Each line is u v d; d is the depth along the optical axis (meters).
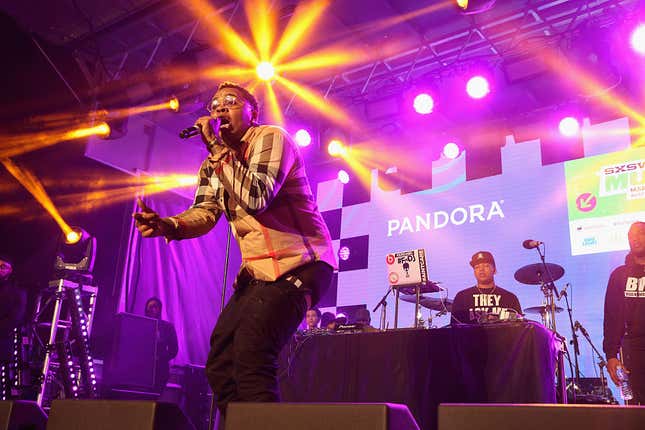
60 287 5.73
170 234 1.89
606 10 6.11
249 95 1.99
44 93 6.53
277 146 1.77
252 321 1.70
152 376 6.65
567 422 0.88
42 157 6.91
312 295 1.82
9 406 1.48
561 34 6.23
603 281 6.82
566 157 7.44
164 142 8.46
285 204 1.84
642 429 0.83
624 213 6.90
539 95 6.62
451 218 8.01
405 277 4.11
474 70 6.54
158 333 6.96
